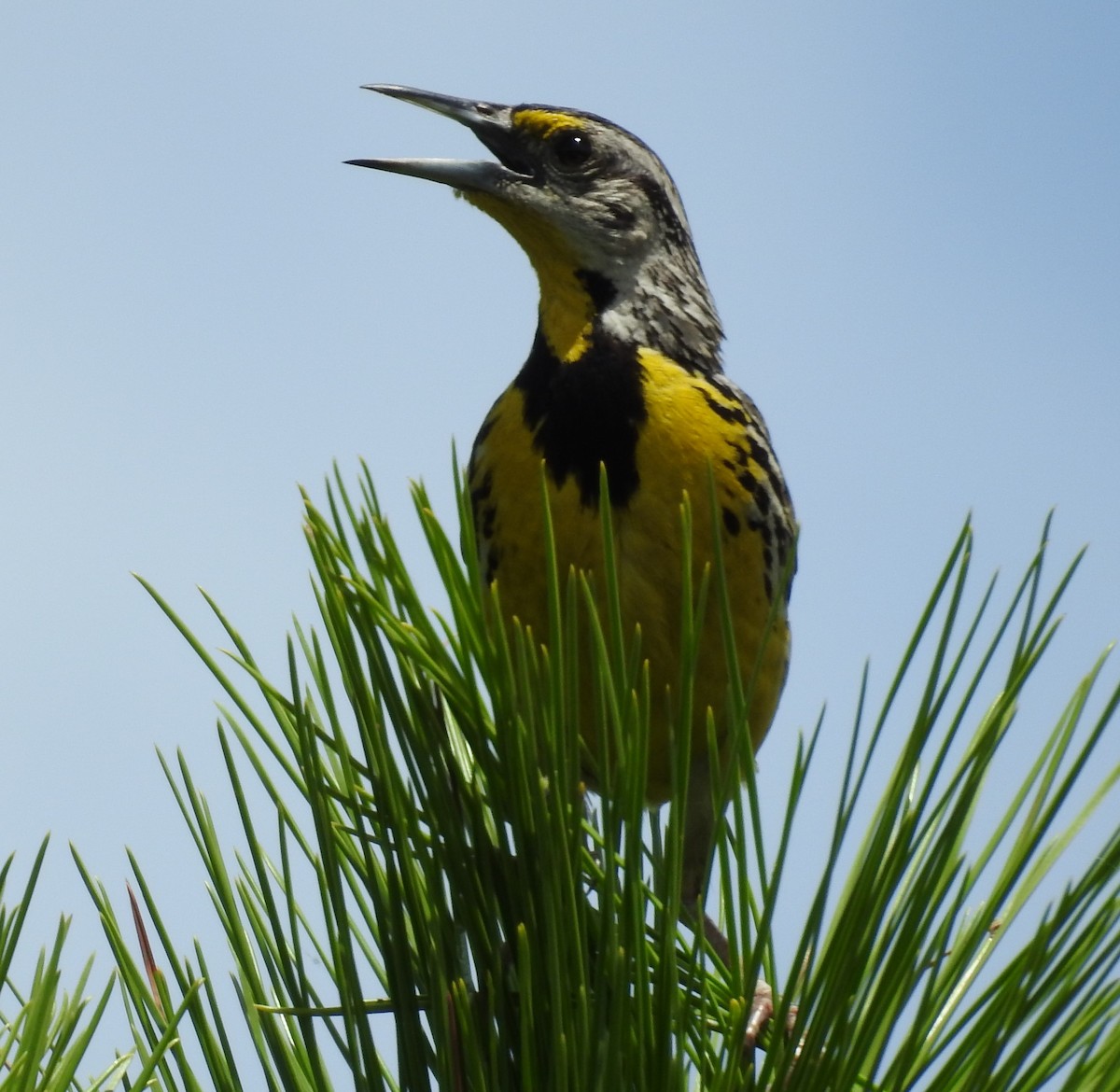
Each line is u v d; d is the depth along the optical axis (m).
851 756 2.13
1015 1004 2.15
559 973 2.19
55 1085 2.08
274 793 2.46
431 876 2.47
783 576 2.40
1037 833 2.22
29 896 2.10
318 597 2.61
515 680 2.52
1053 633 2.17
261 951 2.39
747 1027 2.23
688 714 2.27
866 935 2.21
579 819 2.29
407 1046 2.37
